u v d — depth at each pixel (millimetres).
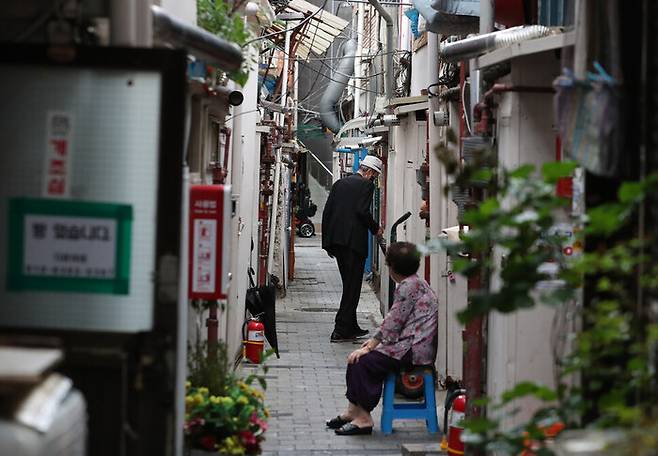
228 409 11500
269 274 31172
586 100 8609
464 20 17016
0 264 8102
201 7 13875
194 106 13391
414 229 25578
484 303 7035
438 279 19703
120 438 8109
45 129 8117
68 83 8117
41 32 9031
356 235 25500
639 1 8625
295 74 43781
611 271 7996
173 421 8164
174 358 8102
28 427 6211
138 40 9180
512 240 7148
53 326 8094
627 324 7184
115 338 8078
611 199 9312
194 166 13531
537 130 11430
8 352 6750
